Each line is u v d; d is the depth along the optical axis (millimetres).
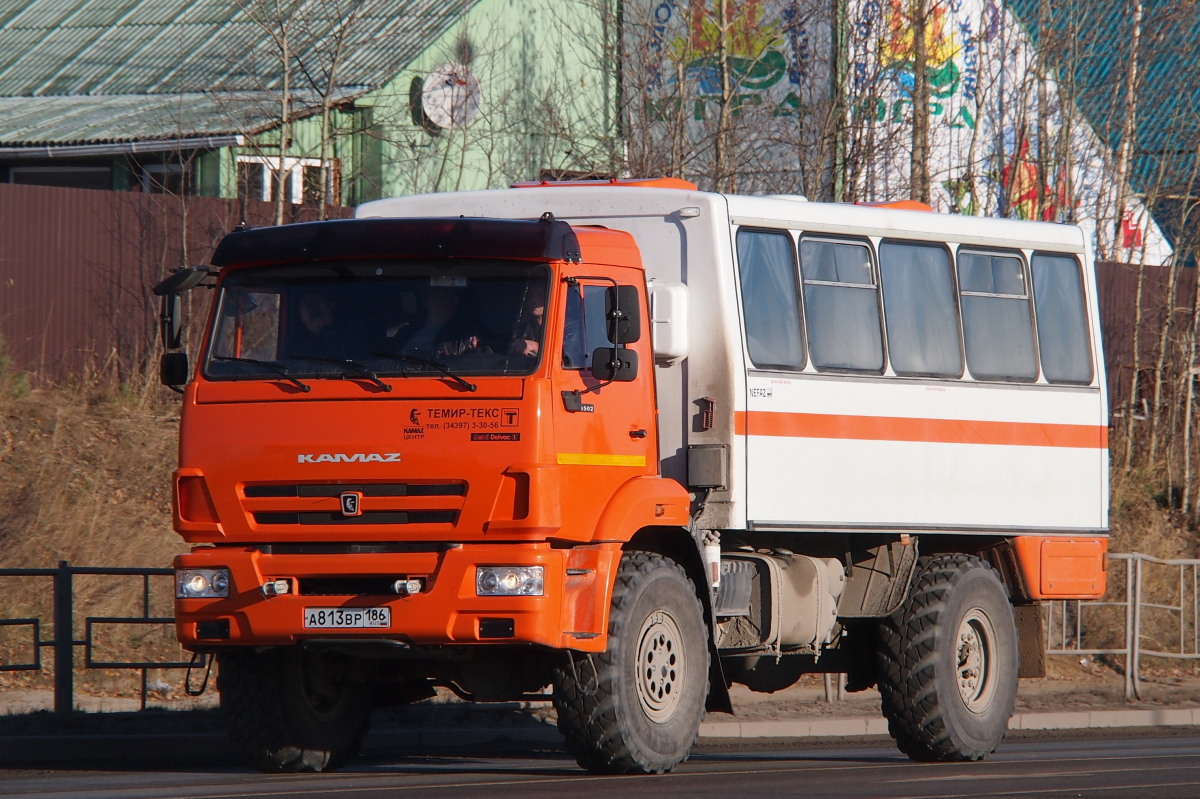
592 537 22141
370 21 63062
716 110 56781
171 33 65312
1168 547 53219
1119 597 46656
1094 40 61406
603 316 23000
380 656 22266
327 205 51594
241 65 61281
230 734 24000
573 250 22281
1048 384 30281
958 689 28234
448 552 21203
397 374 21750
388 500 21469
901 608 28359
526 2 66125
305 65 58844
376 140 60656
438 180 58219
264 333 22547
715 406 25203
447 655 22000
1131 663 42562
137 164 55062
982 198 61125
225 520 22016
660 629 23250
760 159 55844
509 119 64750
